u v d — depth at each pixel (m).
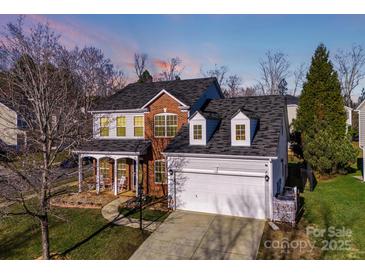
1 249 10.68
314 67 25.80
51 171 9.12
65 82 10.42
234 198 13.32
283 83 58.06
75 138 10.34
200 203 14.11
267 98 17.19
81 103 13.58
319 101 25.20
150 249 10.18
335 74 25.05
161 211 14.23
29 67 9.44
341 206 13.78
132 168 18.39
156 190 17.53
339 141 20.69
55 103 9.77
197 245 10.34
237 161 13.26
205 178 13.99
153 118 17.80
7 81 9.73
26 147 9.77
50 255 10.00
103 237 11.27
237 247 10.04
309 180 18.11
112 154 16.89
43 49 9.88
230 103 17.92
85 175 23.11
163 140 17.45
